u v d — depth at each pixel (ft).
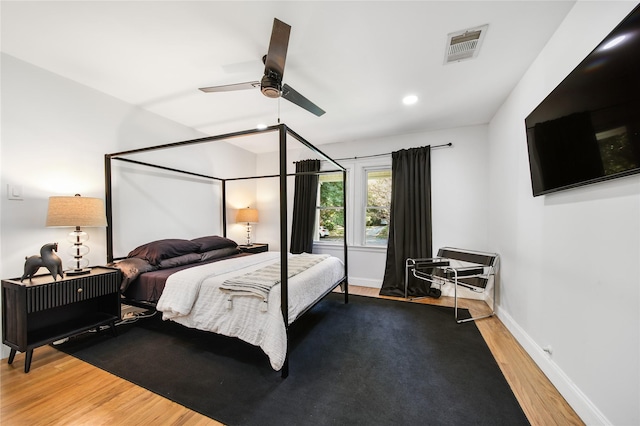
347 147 14.73
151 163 10.71
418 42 6.39
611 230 4.27
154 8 5.35
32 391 5.59
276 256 10.98
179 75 7.98
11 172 7.12
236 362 6.79
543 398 5.43
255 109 10.47
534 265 6.99
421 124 12.07
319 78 8.06
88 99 8.69
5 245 7.02
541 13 5.47
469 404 5.24
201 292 7.27
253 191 16.88
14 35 6.19
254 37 6.24
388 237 13.46
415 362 6.79
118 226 9.59
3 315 6.66
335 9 5.32
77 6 5.30
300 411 5.05
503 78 8.02
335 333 8.51
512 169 8.68
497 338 8.18
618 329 4.11
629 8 3.89
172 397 5.42
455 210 12.49
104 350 7.38
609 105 4.04
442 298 12.25
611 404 4.21
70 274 7.46
